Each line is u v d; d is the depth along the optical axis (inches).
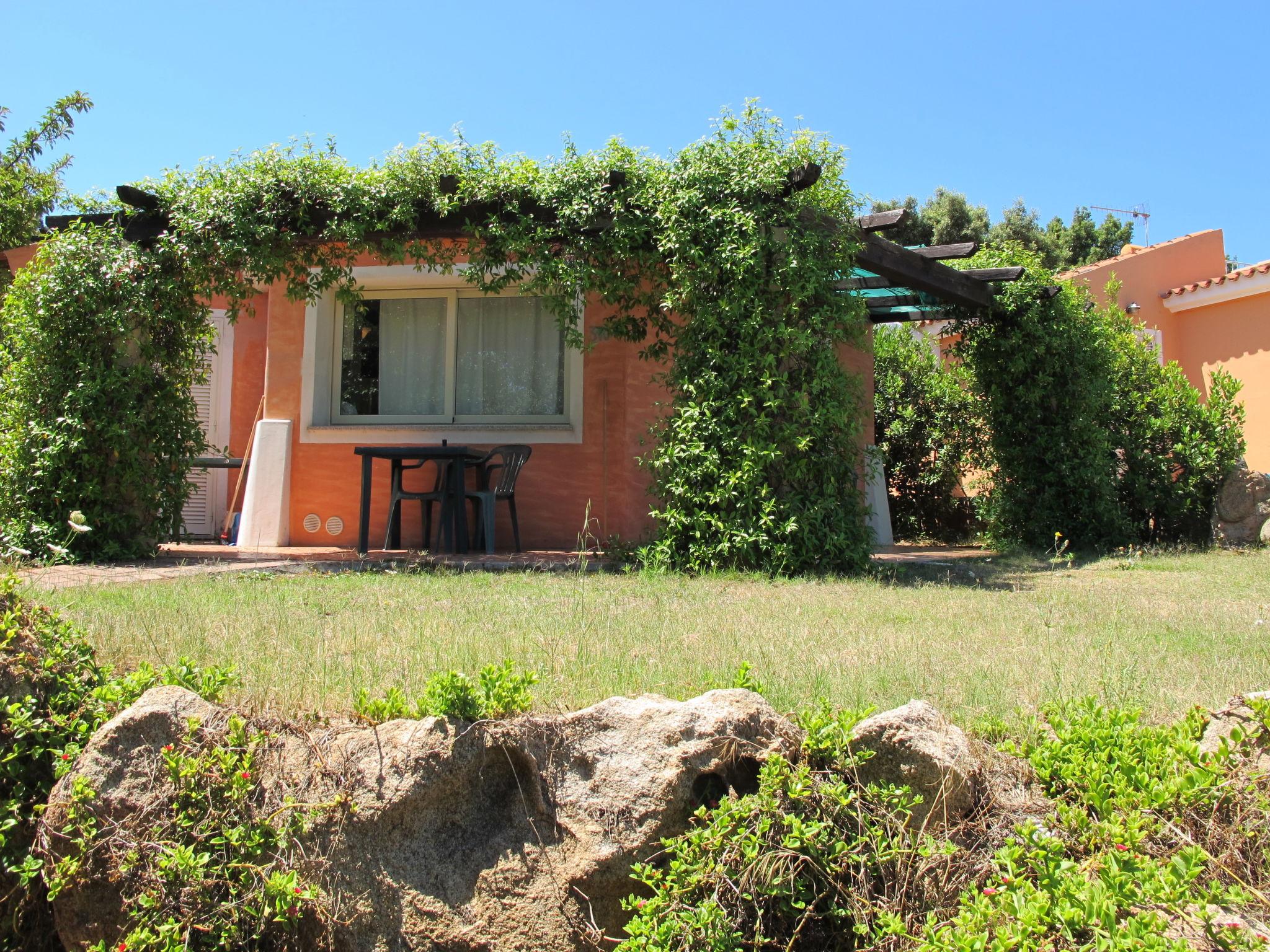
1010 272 381.1
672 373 299.1
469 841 104.0
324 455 386.9
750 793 102.9
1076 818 98.5
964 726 119.6
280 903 98.8
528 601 208.4
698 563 283.9
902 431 538.6
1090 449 404.2
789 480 287.3
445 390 396.2
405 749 105.3
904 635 174.9
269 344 391.9
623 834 99.5
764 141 288.8
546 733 104.7
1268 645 170.6
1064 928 81.7
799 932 95.7
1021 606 213.9
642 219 294.0
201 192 305.6
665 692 126.4
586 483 369.4
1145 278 606.9
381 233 313.3
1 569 188.7
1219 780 102.9
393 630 170.1
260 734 108.7
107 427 299.1
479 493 337.1
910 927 93.0
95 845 103.2
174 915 100.0
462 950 100.2
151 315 308.3
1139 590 254.1
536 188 296.7
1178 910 86.2
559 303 313.1
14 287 309.7
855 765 100.7
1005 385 422.0
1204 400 587.8
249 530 378.6
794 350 286.0
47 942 111.0
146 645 151.9
